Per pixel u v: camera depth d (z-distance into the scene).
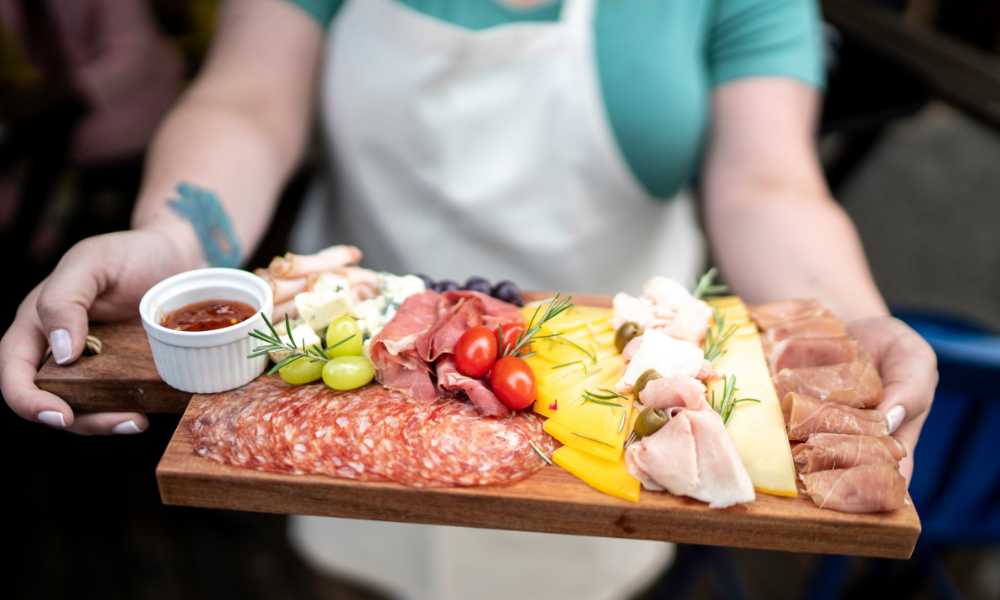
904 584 1.05
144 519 1.19
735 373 0.69
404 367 0.69
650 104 0.85
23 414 0.66
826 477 0.63
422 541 1.01
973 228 1.86
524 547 1.01
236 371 0.67
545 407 0.67
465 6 0.85
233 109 0.84
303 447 0.65
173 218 0.74
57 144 1.04
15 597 1.10
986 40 1.54
